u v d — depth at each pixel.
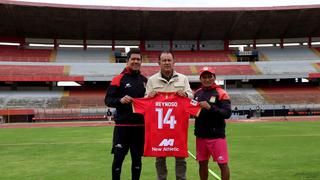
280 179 7.76
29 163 10.30
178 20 49.34
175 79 6.33
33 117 39.12
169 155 6.23
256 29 52.44
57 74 46.00
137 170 6.55
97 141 16.52
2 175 8.58
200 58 53.41
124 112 6.41
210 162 9.80
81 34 52.19
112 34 52.56
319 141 15.35
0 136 20.12
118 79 6.49
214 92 6.29
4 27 48.78
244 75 47.62
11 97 42.97
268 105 43.25
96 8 46.00
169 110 6.25
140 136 6.50
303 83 52.09
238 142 15.22
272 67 50.03
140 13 47.34
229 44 56.03
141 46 54.81
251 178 7.88
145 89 6.55
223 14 48.31
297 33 54.06
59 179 8.05
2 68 46.00
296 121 32.09
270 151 12.25
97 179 8.02
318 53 53.78
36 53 51.53
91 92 46.88
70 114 39.94
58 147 14.24
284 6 47.66
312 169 8.85
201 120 6.35
